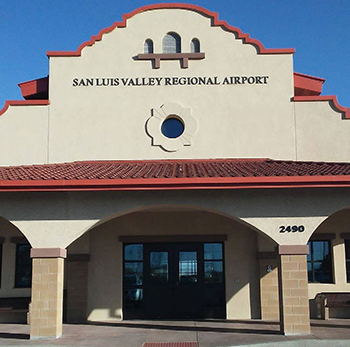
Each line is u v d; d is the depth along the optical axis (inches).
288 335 533.0
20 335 563.8
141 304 710.5
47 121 697.6
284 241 542.9
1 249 723.4
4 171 615.8
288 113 697.6
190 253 724.0
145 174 560.1
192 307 709.9
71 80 706.2
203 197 550.0
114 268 709.9
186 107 698.8
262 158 689.0
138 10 720.3
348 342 503.8
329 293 701.3
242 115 698.2
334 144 689.0
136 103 700.7
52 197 548.4
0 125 696.4
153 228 719.1
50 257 539.2
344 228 719.1
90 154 690.8
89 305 700.0
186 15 721.6
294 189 547.5
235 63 709.9
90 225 546.0
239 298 703.1
